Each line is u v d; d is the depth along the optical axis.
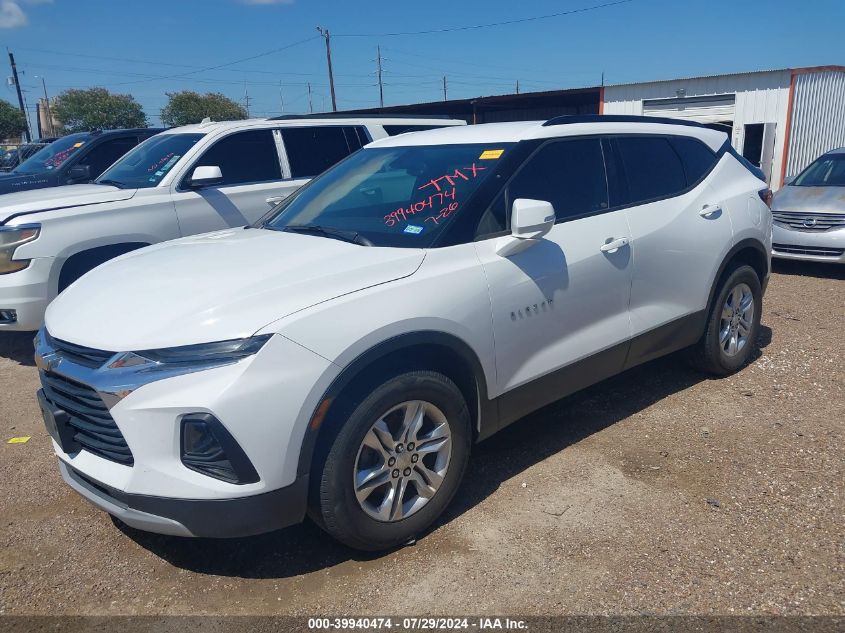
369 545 3.13
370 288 3.09
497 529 3.37
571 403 4.86
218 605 2.93
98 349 2.86
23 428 4.82
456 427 3.35
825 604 2.78
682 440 4.23
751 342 5.32
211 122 7.58
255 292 2.93
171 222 6.59
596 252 3.96
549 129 4.05
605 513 3.46
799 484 3.67
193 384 2.68
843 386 4.99
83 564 3.24
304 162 7.62
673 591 2.89
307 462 2.85
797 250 8.95
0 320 5.94
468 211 3.55
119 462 2.87
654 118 4.89
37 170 10.81
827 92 20.30
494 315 3.45
